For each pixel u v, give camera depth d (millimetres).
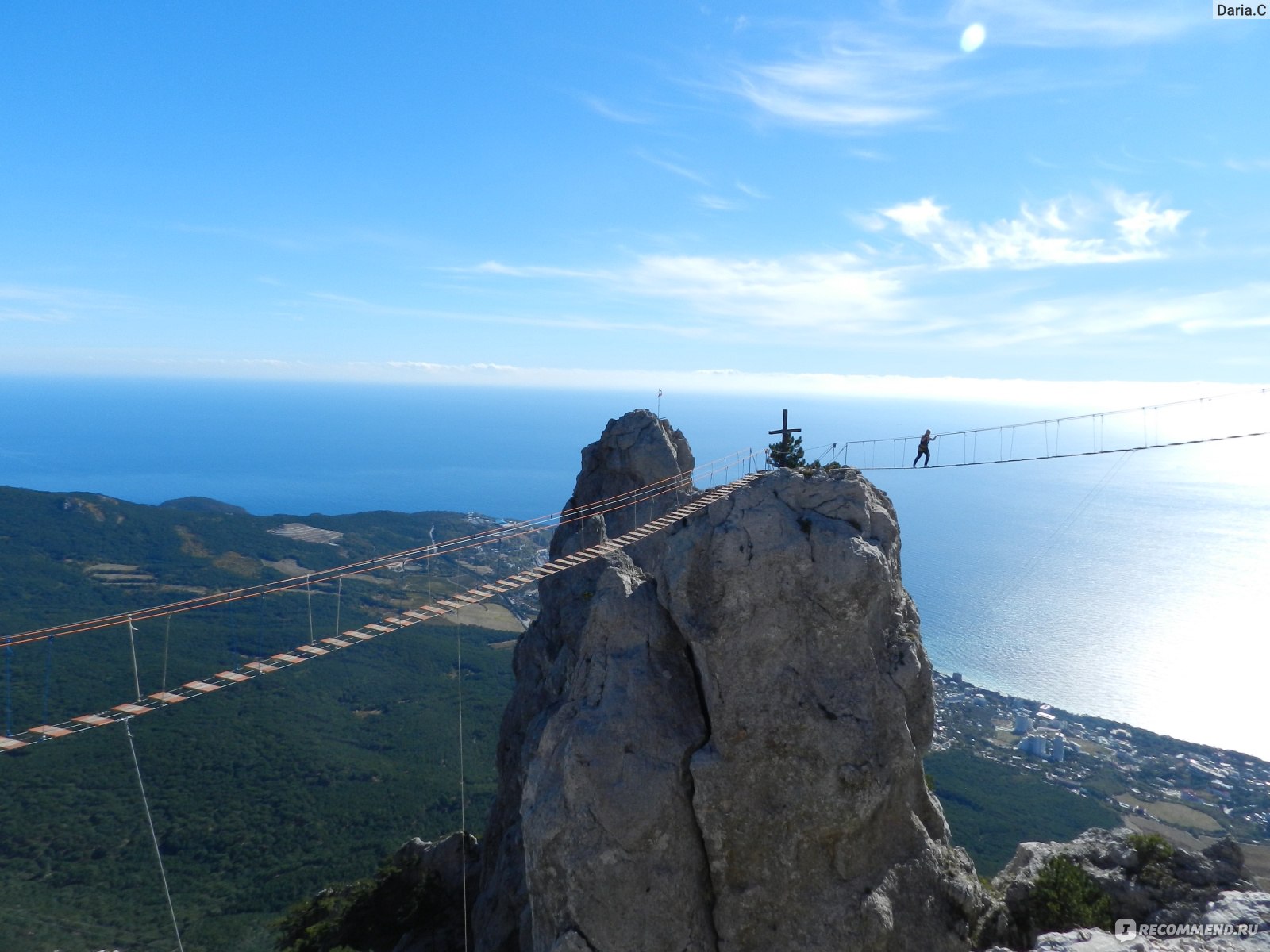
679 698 29328
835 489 31062
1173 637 163250
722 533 29859
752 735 27172
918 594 192625
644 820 26719
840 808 26469
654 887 26391
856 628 28406
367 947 43906
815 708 27375
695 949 26156
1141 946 25156
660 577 31109
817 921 25938
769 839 26625
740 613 28500
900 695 27984
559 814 27156
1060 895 28719
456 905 44938
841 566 28469
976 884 28797
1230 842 31406
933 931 26484
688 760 27844
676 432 54219
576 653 38969
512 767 41969
